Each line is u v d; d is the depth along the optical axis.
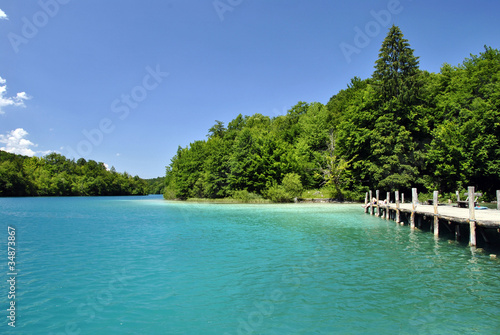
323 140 68.25
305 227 23.41
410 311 8.09
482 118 36.22
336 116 74.19
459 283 10.23
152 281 10.69
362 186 50.22
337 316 7.83
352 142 51.91
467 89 41.25
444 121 41.97
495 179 37.41
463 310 8.12
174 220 28.94
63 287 10.14
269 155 60.59
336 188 53.75
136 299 9.10
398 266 12.32
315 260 13.36
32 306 8.62
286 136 78.56
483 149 35.41
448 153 38.94
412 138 45.91
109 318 7.88
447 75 50.62
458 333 6.93
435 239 18.20
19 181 96.69
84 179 114.25
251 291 9.68
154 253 14.83
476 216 16.75
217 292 9.62
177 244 17.00
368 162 47.88
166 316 7.97
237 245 16.66
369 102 49.47
